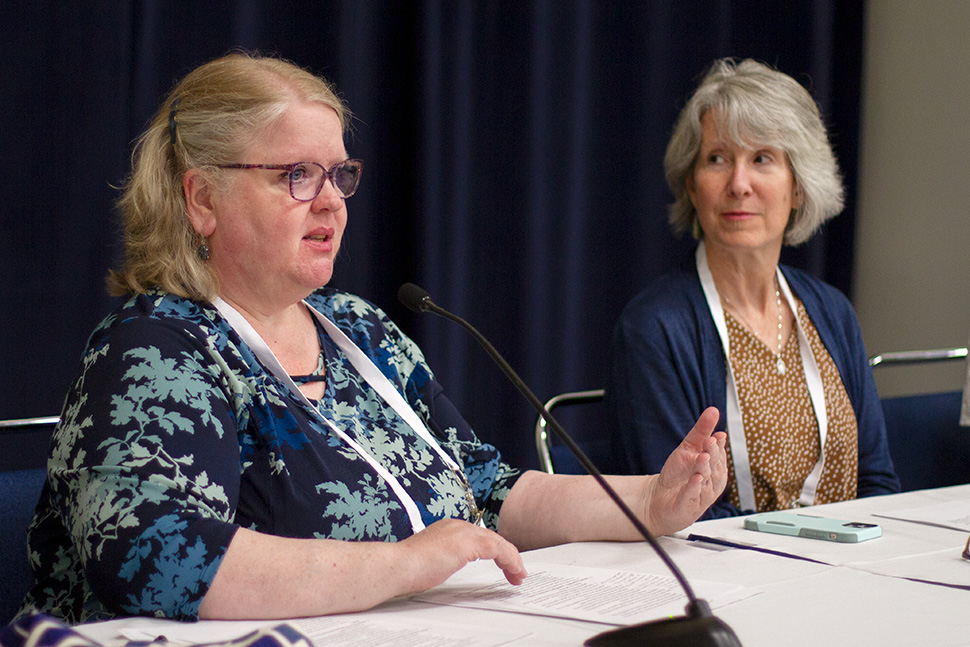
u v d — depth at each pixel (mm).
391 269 4219
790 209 3199
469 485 2113
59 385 3494
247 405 1776
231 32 3740
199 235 1918
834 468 3043
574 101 4559
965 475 3803
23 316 3426
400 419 2078
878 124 5117
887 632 1276
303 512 1759
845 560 1677
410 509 1858
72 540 1624
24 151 3387
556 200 4562
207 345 1771
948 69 4762
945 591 1478
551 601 1438
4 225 3375
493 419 4453
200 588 1374
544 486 2059
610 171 4750
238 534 1431
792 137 2986
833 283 5277
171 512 1439
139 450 1507
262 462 1769
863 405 3188
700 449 1873
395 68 4164
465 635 1276
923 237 4887
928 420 3766
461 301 4281
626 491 1931
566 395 3043
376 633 1293
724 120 3000
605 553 1786
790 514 2041
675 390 2883
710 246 3125
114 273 1954
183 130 1891
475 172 4379
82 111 3447
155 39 3590
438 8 4133
